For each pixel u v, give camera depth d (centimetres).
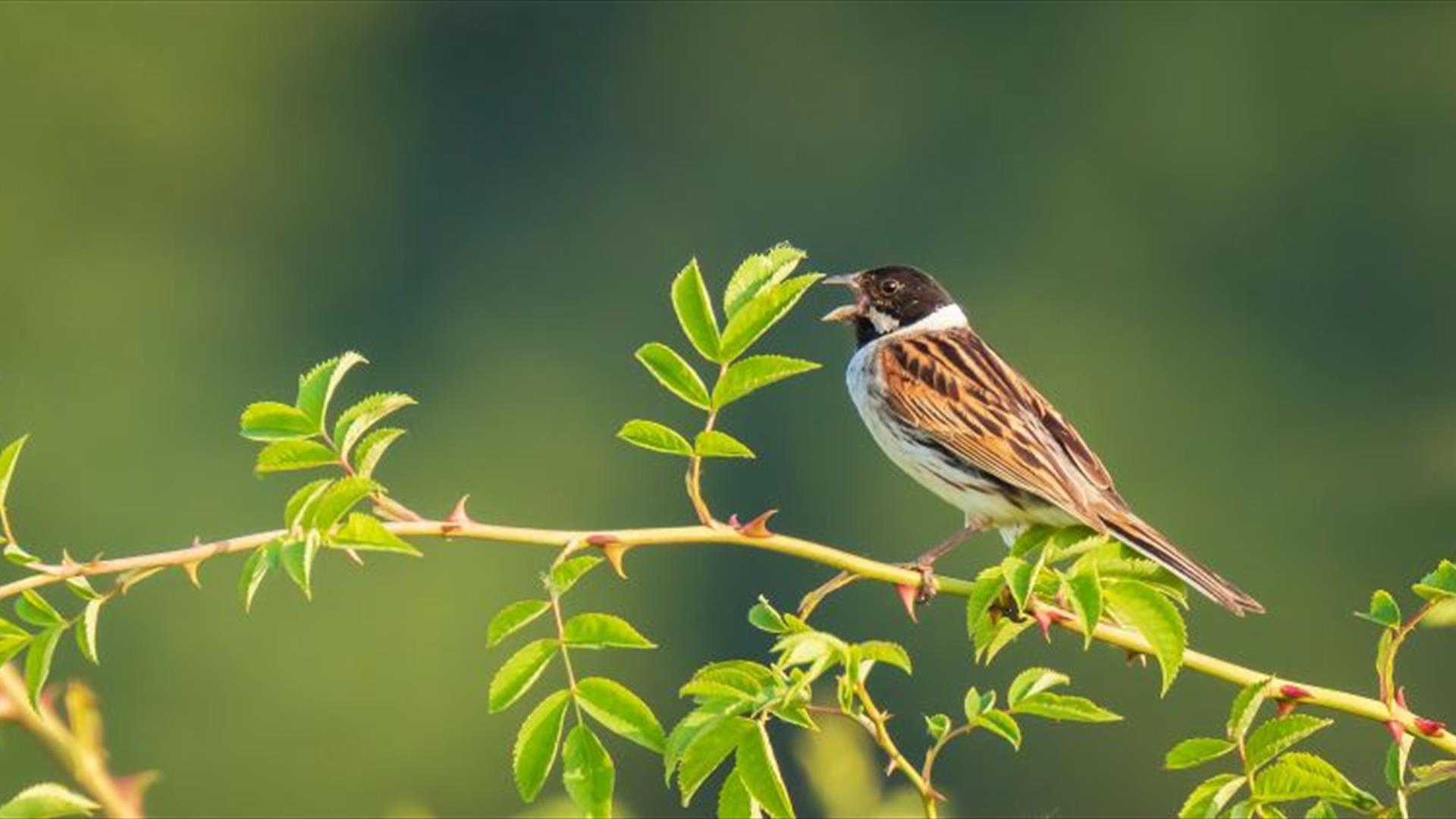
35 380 2505
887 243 2583
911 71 2594
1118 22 2580
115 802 375
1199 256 2477
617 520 2283
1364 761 1748
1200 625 1972
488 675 2070
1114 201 2505
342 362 421
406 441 2370
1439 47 2484
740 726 395
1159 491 2222
